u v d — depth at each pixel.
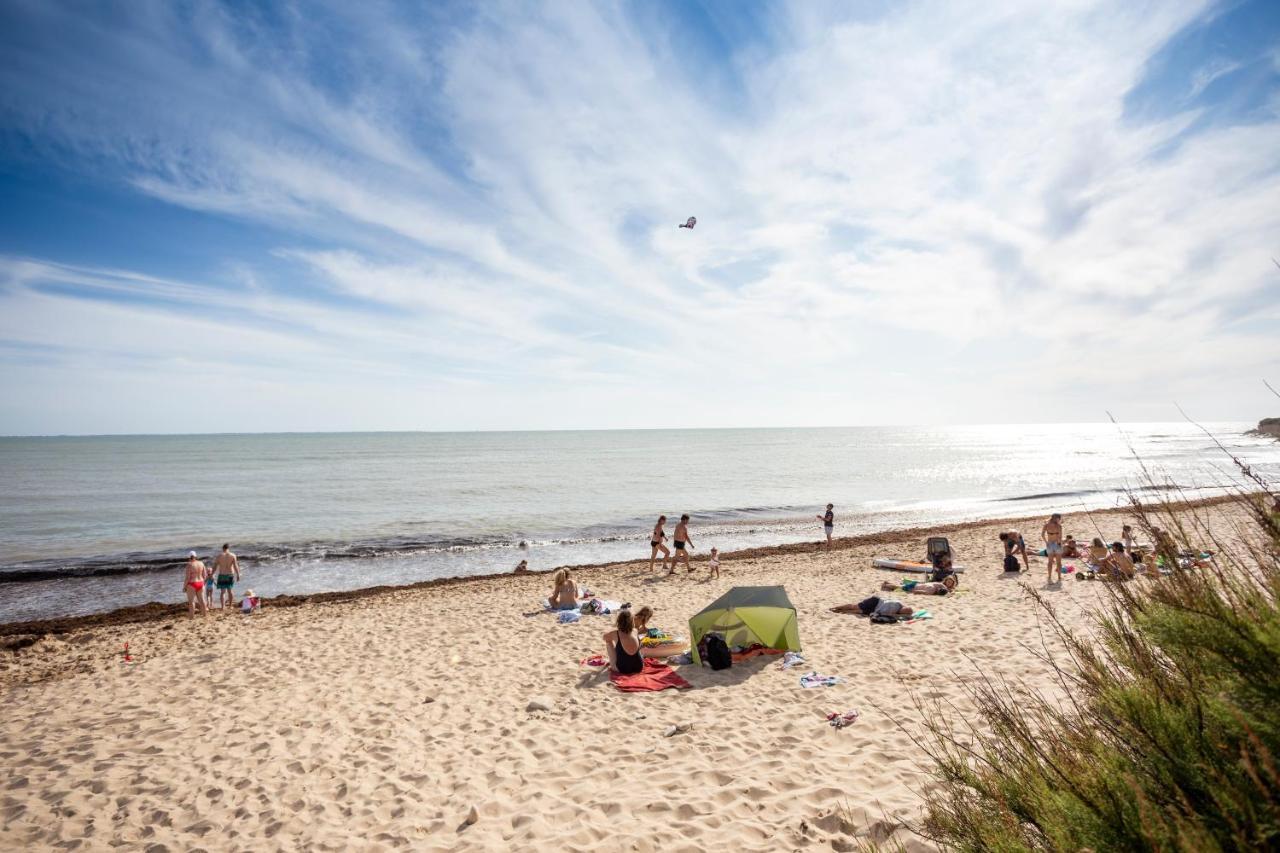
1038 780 2.82
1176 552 2.63
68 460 90.44
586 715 8.07
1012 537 16.73
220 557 16.59
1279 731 2.15
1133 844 2.31
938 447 126.56
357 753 7.13
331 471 67.88
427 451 114.81
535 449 121.50
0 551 25.98
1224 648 2.37
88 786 6.48
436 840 5.30
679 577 18.80
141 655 11.77
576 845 5.07
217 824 5.72
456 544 27.38
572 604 14.16
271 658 11.05
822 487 50.62
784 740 6.95
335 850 5.24
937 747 6.31
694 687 8.98
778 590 10.80
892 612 12.16
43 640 13.44
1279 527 2.44
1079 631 9.80
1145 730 2.56
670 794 5.86
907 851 4.48
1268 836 1.92
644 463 79.56
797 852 4.77
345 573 22.55
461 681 9.58
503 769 6.60
